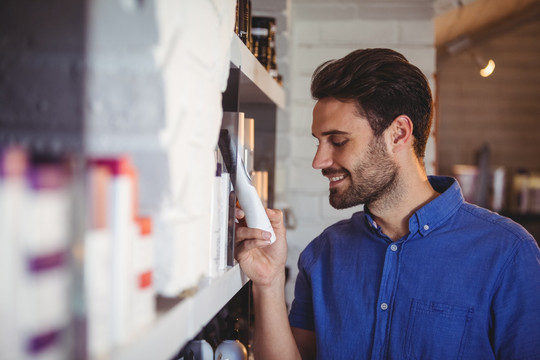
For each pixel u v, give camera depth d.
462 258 1.21
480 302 1.17
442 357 1.17
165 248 0.58
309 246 1.50
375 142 1.22
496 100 4.19
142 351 0.50
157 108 0.53
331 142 1.26
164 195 0.55
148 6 0.51
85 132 0.51
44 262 0.39
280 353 1.25
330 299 1.35
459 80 4.21
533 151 4.18
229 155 0.96
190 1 0.60
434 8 2.31
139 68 0.52
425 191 1.29
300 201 2.37
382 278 1.25
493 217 1.26
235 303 1.26
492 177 4.14
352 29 2.34
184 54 0.58
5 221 0.36
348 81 1.21
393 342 1.22
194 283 0.66
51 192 0.39
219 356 1.17
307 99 2.37
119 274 0.48
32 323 0.38
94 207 0.45
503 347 1.15
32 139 0.51
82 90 0.51
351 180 1.25
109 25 0.52
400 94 1.22
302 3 2.35
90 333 0.44
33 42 0.51
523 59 4.14
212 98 0.71
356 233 1.38
